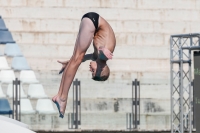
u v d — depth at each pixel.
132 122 73.31
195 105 59.16
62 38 82.88
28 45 80.94
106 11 86.31
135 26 85.06
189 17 87.38
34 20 84.25
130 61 81.06
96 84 74.19
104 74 37.06
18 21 83.88
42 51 80.94
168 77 79.06
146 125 73.44
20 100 73.06
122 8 86.50
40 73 76.56
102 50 35.09
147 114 73.75
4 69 77.69
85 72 77.31
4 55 80.25
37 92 74.81
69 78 36.03
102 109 73.69
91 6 86.44
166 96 75.69
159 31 85.25
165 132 73.38
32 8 85.50
